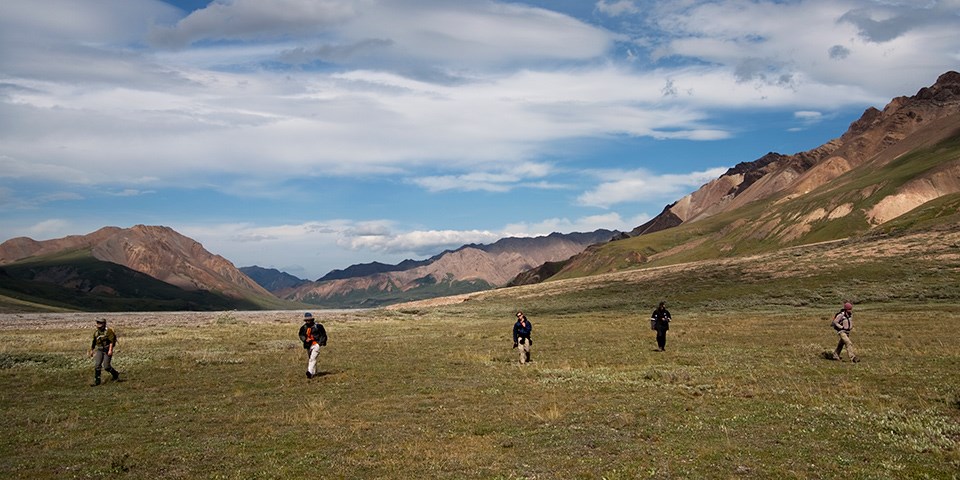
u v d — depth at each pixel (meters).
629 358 29.47
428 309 101.38
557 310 85.19
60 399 20.34
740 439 13.56
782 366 24.53
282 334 50.34
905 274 74.00
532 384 22.22
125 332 53.22
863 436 13.59
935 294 61.53
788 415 15.84
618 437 13.97
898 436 13.53
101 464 12.50
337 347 37.78
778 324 46.88
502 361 29.75
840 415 15.68
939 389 18.50
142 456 13.01
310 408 18.23
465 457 12.52
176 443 14.20
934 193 192.88
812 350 29.45
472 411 17.48
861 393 18.41
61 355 32.12
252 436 14.81
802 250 112.31
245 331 54.47
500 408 17.81
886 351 27.98
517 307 94.69
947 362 23.81
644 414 16.34
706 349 32.09
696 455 12.31
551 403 18.25
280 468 12.02
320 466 12.18
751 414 16.08
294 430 15.42
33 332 55.41
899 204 191.75
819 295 69.94
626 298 90.62
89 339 44.97
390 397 19.95
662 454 12.43
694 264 122.12
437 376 24.78
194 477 11.56
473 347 37.06
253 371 26.80
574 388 21.00
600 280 121.00
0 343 40.66
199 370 27.17
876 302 63.44
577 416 16.33
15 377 25.17
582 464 11.89
